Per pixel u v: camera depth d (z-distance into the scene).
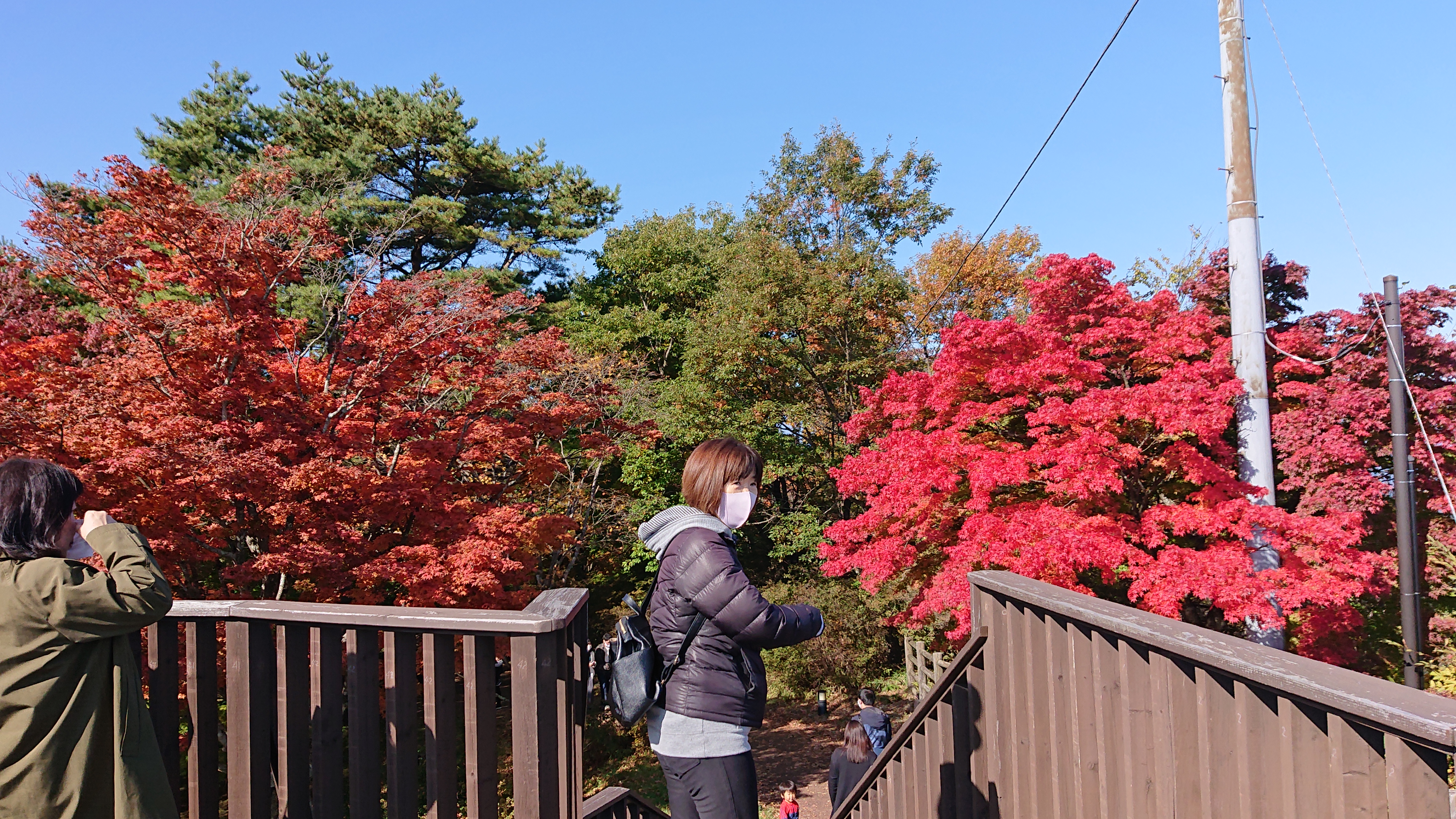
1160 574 7.54
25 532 1.70
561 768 1.86
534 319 24.19
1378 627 9.54
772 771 14.52
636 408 18.56
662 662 2.03
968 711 2.77
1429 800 1.05
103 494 8.01
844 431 20.17
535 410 13.15
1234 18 8.04
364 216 19.27
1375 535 9.53
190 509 9.70
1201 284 11.02
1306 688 1.20
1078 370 9.27
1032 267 25.34
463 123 24.03
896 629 18.66
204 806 2.10
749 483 2.09
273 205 11.03
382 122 22.39
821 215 24.84
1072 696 2.07
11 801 1.60
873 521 10.45
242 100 21.16
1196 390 8.09
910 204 24.45
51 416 7.98
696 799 1.91
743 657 1.96
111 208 9.63
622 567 20.12
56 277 10.40
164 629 2.13
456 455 12.03
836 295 19.91
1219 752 1.49
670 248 25.61
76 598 1.63
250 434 9.23
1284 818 1.29
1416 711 1.02
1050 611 2.16
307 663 2.06
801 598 18.30
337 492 9.75
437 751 1.89
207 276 9.57
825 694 17.47
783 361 19.83
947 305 26.61
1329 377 9.88
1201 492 8.41
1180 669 1.61
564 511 16.77
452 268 25.28
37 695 1.62
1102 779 1.91
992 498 10.42
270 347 10.40
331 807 1.98
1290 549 8.02
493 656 1.96
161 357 9.35
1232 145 8.11
